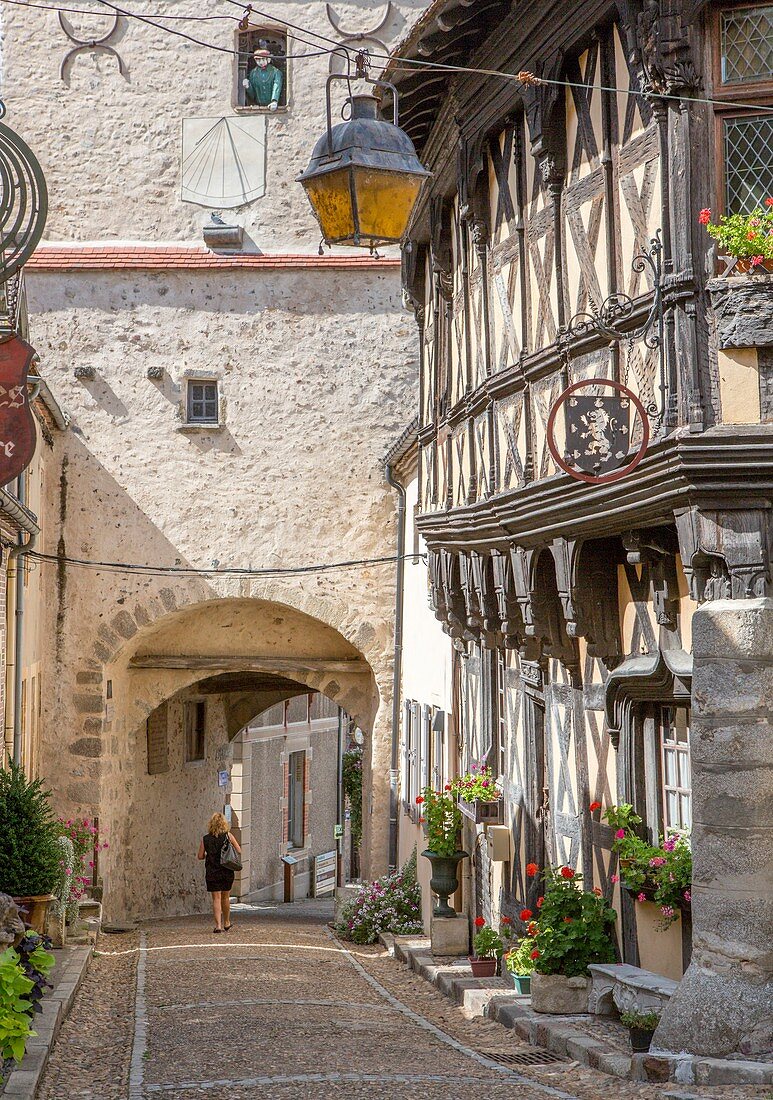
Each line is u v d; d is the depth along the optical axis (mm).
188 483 17234
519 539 9086
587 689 9086
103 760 17062
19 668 13984
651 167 6988
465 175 10195
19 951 8172
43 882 11805
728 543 6559
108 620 17109
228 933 16469
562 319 8258
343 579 17219
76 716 17047
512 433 9250
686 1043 6566
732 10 6703
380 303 17344
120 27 17578
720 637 6633
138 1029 8969
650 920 7973
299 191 17469
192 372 17266
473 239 10180
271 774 25703
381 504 17250
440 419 12227
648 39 6715
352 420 17266
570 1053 7574
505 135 9516
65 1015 9281
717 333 6504
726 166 6684
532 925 9719
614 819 8133
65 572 17156
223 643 18391
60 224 17500
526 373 8828
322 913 22406
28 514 12727
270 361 17312
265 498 17250
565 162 8297
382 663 17234
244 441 17266
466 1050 8117
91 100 17578
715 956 6605
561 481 7758
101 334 17266
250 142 17516
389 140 7113
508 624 10031
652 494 6922
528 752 10961
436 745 14906
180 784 21328
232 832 23891
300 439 17266
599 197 7695
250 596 17172
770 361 6453
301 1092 6703
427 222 12766
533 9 8312
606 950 8555
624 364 7375
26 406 5566
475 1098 6453
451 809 13188
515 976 9867
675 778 8008
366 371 17297
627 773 8328
